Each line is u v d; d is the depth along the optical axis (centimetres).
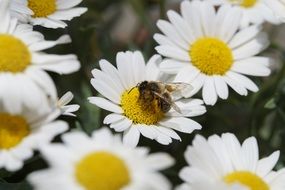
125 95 27
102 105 26
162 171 29
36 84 24
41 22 28
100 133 22
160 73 28
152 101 27
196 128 27
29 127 23
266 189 24
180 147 31
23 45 24
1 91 23
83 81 32
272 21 30
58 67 24
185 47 29
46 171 20
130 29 38
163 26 29
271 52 36
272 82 32
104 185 21
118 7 38
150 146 31
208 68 28
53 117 23
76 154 21
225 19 29
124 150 21
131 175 21
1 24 25
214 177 24
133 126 26
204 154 24
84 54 32
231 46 29
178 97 28
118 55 28
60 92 31
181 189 22
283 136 32
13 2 27
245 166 25
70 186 20
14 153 22
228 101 32
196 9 29
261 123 33
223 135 25
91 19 36
